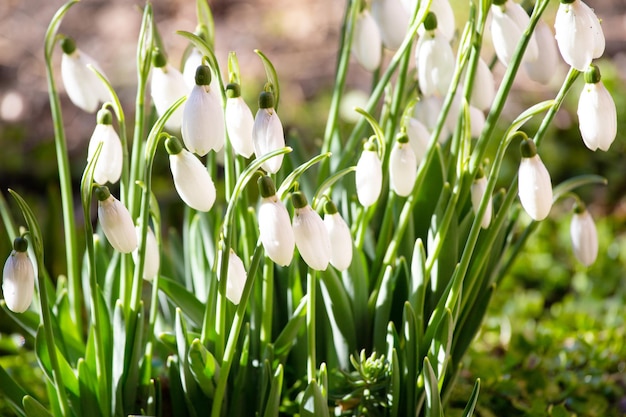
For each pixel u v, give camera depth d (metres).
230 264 0.64
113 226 0.62
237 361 0.69
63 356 0.68
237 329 0.64
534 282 1.00
